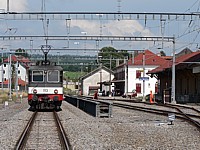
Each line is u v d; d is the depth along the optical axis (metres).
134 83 130.12
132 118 39.38
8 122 34.19
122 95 124.44
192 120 33.81
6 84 170.25
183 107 58.56
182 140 23.58
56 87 46.94
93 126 31.27
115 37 57.50
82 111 50.28
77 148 20.17
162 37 58.31
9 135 25.34
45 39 57.41
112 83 141.25
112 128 30.05
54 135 25.36
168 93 77.69
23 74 171.62
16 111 49.94
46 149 19.75
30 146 20.73
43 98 46.78
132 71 130.25
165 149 20.20
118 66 148.88
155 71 99.25
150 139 23.95
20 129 29.05
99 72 165.25
